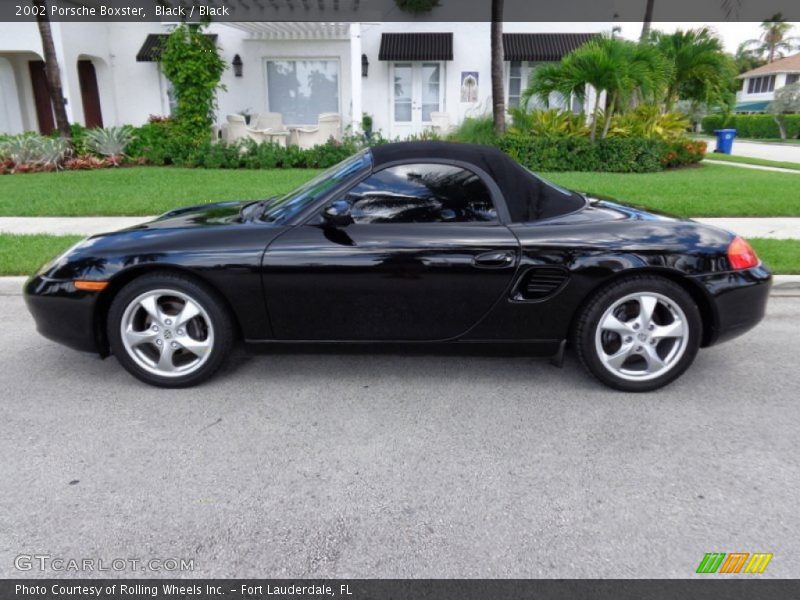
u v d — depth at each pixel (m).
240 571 2.40
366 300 3.77
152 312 3.85
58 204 9.59
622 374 3.90
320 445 3.32
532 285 3.75
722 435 3.43
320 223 3.82
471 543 2.56
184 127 15.69
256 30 17.50
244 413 3.67
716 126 48.41
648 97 14.16
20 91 19.20
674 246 3.77
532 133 14.89
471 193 3.84
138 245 3.85
